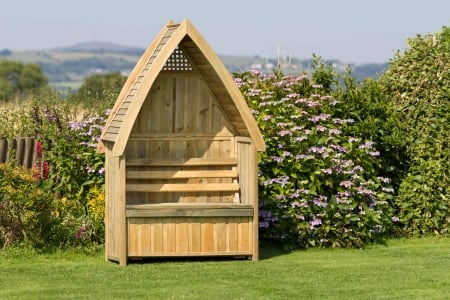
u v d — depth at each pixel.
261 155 15.92
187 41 14.09
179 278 12.99
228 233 14.34
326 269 13.79
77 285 12.54
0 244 15.04
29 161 17.19
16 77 80.62
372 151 16.78
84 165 16.84
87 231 15.47
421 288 12.38
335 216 15.80
